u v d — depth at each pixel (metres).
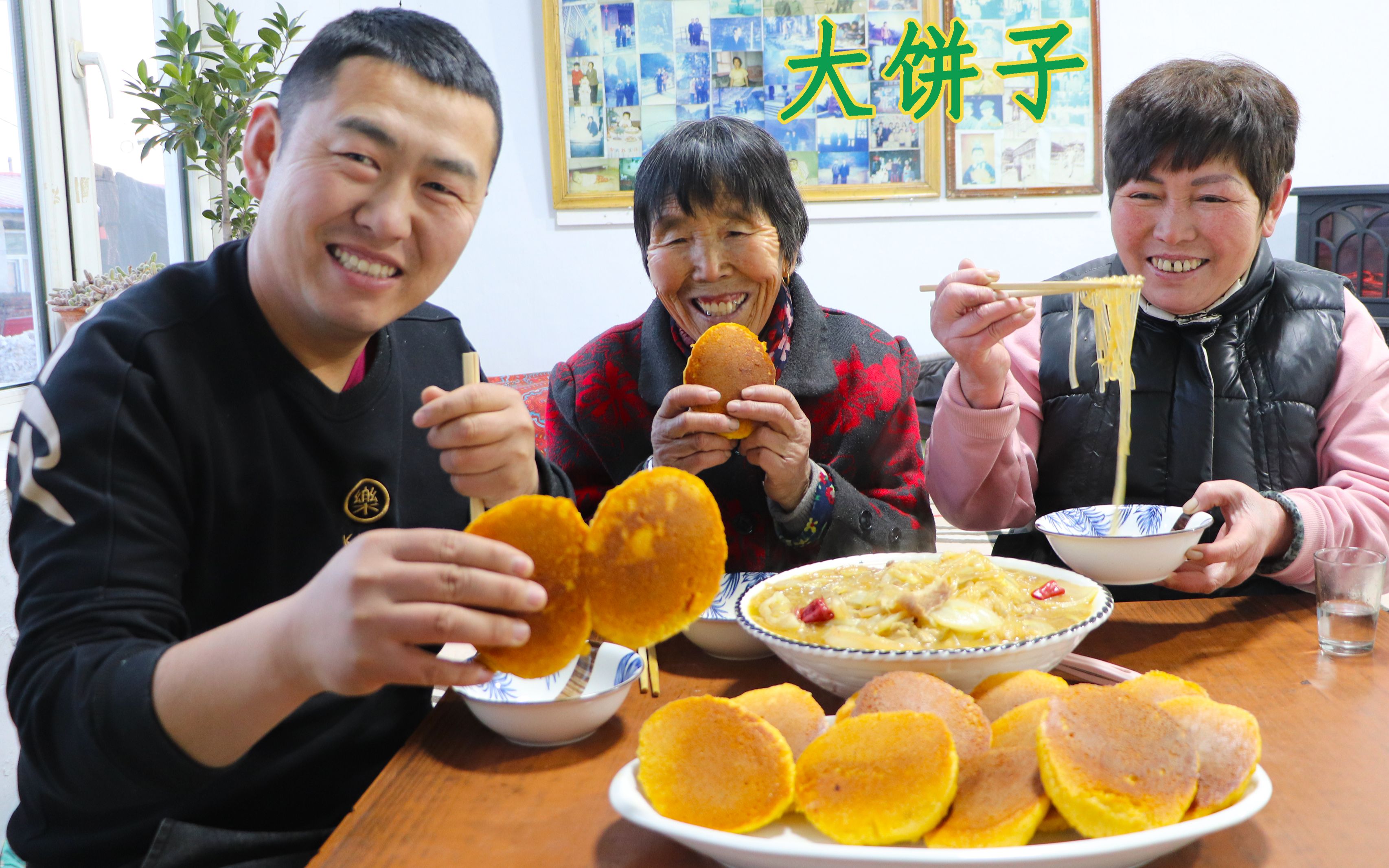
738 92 4.27
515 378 3.23
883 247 4.39
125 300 1.06
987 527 1.79
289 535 1.12
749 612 1.12
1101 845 0.64
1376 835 0.75
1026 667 0.95
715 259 1.54
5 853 1.18
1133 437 1.78
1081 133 4.30
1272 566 1.39
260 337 1.09
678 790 0.75
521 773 0.92
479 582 0.68
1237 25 4.22
